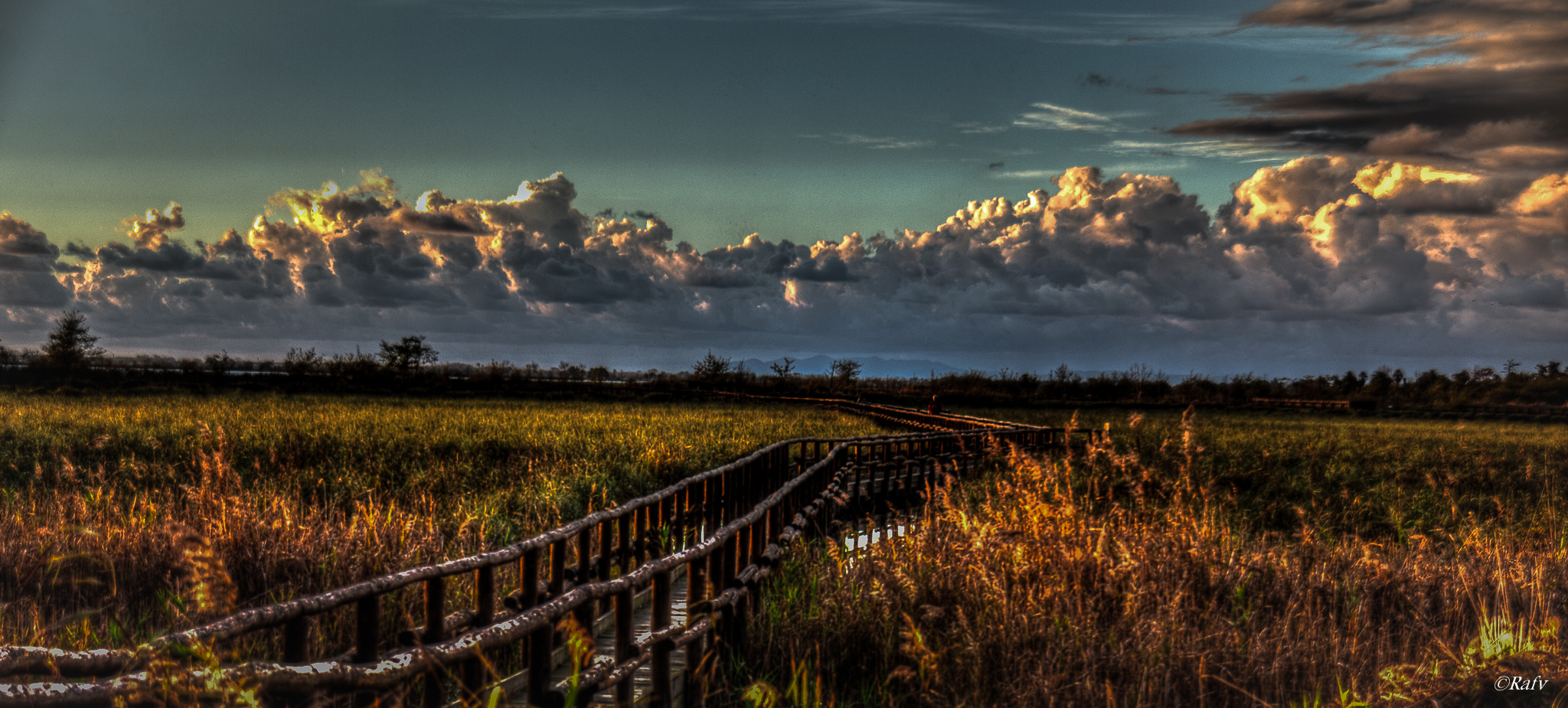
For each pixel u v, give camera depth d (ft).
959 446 72.54
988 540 22.67
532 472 55.88
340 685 10.07
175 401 138.41
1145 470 30.45
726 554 19.98
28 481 50.24
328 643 19.66
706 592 17.70
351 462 58.29
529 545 13.78
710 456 69.62
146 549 24.79
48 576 24.07
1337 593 22.88
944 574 22.44
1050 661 17.65
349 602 10.25
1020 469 26.96
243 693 8.73
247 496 27.12
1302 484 63.16
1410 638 20.48
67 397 145.59
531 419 110.22
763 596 22.57
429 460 61.16
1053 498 25.67
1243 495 58.34
